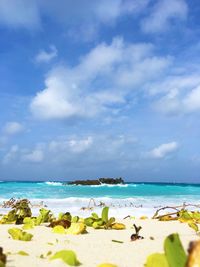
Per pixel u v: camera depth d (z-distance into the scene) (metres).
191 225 5.11
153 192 32.84
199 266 1.22
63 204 14.73
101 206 13.22
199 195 27.17
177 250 1.75
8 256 2.84
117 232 4.80
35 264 2.57
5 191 29.11
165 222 6.10
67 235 4.41
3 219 5.80
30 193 26.23
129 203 16.61
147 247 3.59
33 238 4.09
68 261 2.64
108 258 3.03
